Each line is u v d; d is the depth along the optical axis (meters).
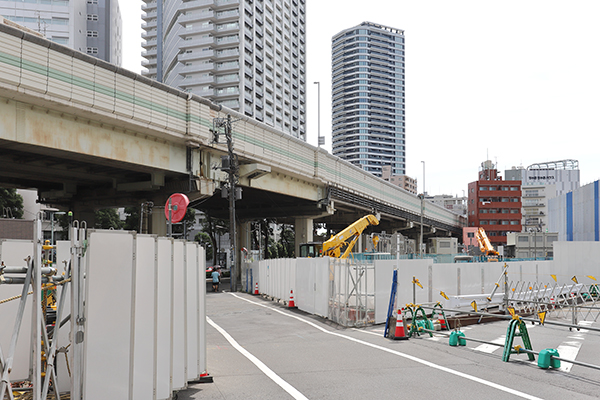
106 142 26.92
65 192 39.44
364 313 17.34
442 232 124.44
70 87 23.23
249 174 39.34
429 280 20.08
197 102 31.80
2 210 52.03
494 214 118.25
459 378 9.32
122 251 6.37
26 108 22.78
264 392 8.26
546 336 15.51
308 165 46.47
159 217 35.34
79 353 6.06
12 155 29.17
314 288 20.20
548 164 185.00
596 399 7.89
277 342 13.80
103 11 126.94
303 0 142.75
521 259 33.94
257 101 113.88
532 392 8.29
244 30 110.56
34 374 5.20
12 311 7.53
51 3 114.56
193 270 8.30
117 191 39.69
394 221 87.06
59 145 24.30
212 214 62.69
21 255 7.75
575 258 31.16
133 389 6.42
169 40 122.44
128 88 26.55
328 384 8.84
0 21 32.66
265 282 29.50
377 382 9.00
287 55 131.75
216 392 8.24
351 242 34.22
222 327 16.89
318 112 78.81
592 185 52.94
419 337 14.74
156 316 6.82
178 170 32.16
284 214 56.88
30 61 21.47
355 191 57.94
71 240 6.04
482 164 140.12
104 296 6.17
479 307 19.73
